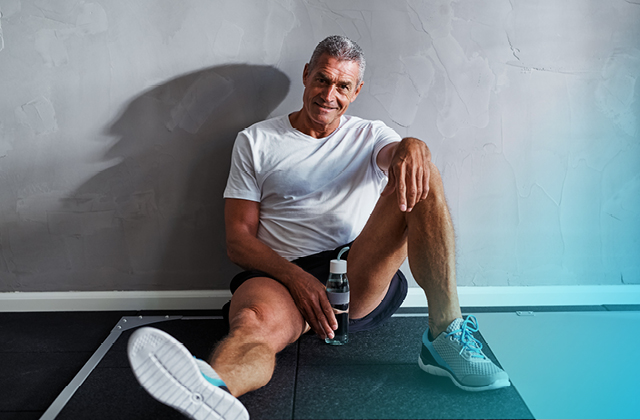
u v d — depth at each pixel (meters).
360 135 1.73
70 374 1.51
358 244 1.57
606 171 1.97
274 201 1.73
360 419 1.22
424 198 1.37
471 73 1.88
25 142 1.89
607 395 1.36
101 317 1.93
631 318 1.89
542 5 1.85
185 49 1.85
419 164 1.35
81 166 1.92
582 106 1.92
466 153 1.93
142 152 1.91
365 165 1.72
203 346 1.67
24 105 1.87
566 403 1.32
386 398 1.32
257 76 1.87
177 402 1.01
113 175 1.93
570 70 1.90
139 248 1.98
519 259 2.02
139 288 2.01
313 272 1.66
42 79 1.86
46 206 1.94
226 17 1.83
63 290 2.00
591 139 1.95
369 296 1.58
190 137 1.91
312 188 1.71
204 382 1.01
